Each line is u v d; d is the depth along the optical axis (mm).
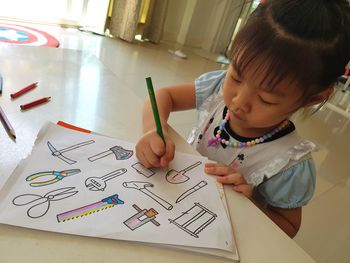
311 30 512
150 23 3096
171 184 482
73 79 743
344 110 2789
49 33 2613
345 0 564
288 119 723
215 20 3434
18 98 604
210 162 564
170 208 433
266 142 720
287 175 677
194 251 380
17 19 2682
